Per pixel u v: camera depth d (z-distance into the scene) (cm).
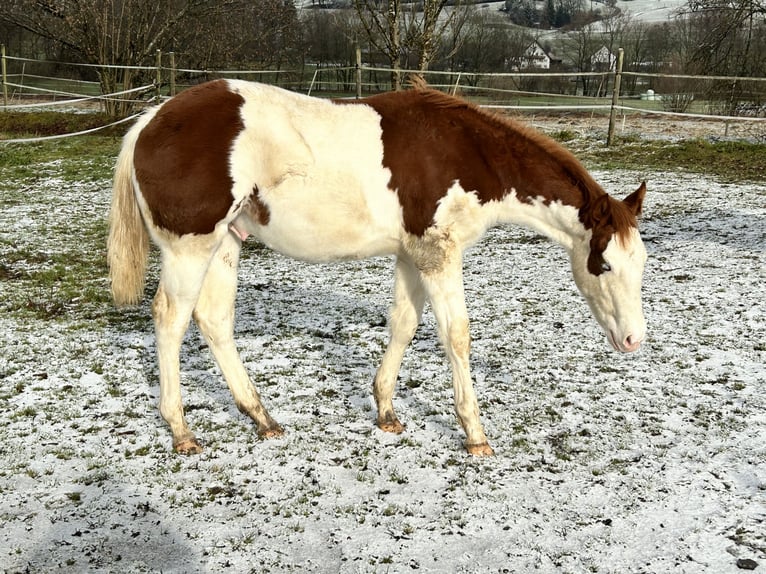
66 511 308
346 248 360
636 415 412
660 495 326
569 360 496
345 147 339
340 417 409
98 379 458
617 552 284
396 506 316
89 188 1180
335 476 342
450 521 305
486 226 367
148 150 329
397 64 1883
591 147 1483
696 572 270
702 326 554
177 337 353
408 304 376
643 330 349
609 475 345
